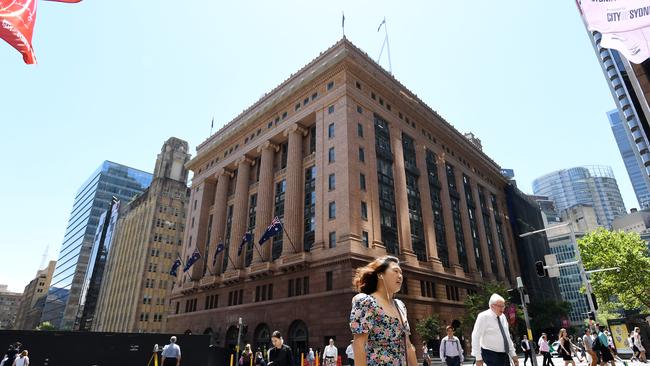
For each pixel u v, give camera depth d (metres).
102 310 101.50
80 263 127.62
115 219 119.00
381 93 52.16
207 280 54.03
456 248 54.84
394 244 44.31
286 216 46.78
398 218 46.28
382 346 2.68
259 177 55.94
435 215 54.25
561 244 129.88
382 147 48.91
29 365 19.58
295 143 50.56
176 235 96.81
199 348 24.33
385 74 54.81
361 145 44.94
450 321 45.69
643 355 22.55
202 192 66.62
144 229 96.12
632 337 23.64
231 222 58.47
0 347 19.27
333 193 42.12
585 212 142.50
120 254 105.00
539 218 89.69
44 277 173.62
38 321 156.00
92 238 132.88
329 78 49.03
